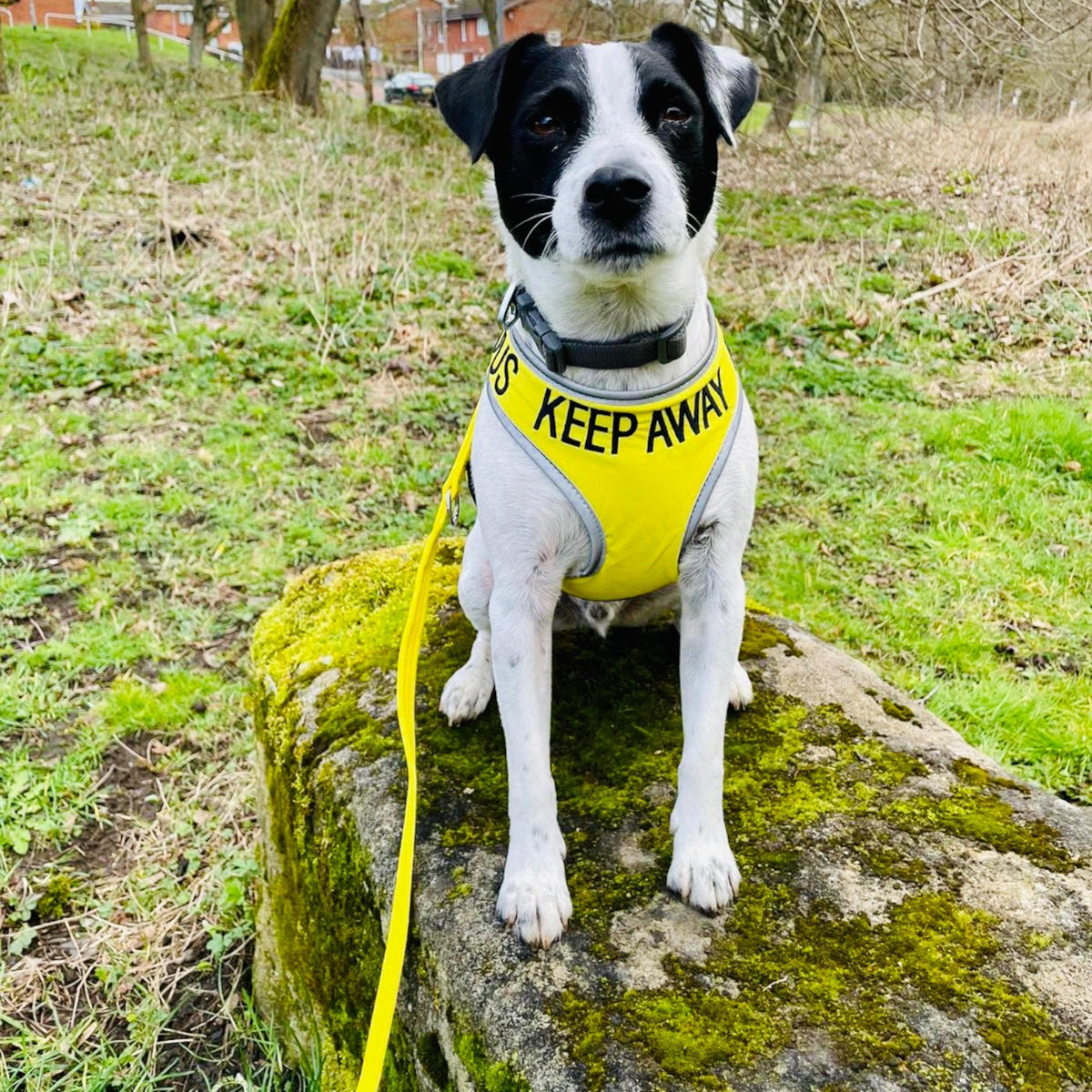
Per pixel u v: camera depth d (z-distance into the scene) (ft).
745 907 1.96
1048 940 1.87
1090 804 3.51
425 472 5.73
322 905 2.43
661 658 2.72
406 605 3.12
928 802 2.21
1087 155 12.46
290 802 2.60
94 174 10.48
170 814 3.54
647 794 2.25
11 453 5.66
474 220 10.48
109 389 6.40
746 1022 1.75
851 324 7.83
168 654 4.28
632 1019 1.76
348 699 2.68
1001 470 5.72
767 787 2.26
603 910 1.97
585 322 2.09
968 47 9.74
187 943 3.16
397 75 27.61
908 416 6.42
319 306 7.64
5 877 3.28
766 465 5.86
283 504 5.39
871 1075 1.65
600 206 1.92
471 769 2.37
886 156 13.65
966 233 10.03
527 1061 1.73
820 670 2.69
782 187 12.85
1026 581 4.77
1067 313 7.98
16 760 3.69
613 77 2.10
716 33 12.33
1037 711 3.86
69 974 3.06
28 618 4.45
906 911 1.94
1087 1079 1.64
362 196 10.80
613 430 2.00
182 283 7.84
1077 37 11.17
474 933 1.95
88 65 19.40
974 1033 1.71
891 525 5.25
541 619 2.09
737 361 7.22
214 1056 2.88
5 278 7.45
